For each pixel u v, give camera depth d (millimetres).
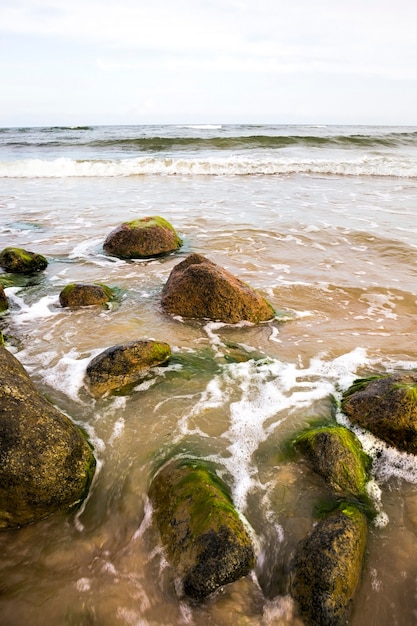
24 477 3250
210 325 6273
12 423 3377
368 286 7680
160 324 6297
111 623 2871
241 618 2871
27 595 2984
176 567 3049
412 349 5734
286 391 4910
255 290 6809
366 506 3553
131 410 4570
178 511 3324
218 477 3760
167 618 2900
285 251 9375
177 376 5090
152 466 3914
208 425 4398
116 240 9273
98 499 3664
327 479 3689
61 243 9977
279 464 3934
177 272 6828
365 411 4277
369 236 10109
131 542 3322
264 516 3480
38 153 24562
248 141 26703
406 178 18000
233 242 9891
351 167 19125
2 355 3947
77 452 3650
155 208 12812
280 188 15766
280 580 3090
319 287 7648
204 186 16109
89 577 3100
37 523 3461
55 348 5688
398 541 3309
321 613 2791
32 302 7086
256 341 5922
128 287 7645
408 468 3865
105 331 6105
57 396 4746
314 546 3074
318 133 36500
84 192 15211
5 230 10812
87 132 40312
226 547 3018
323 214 12062
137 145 26484
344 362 5445
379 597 2982
